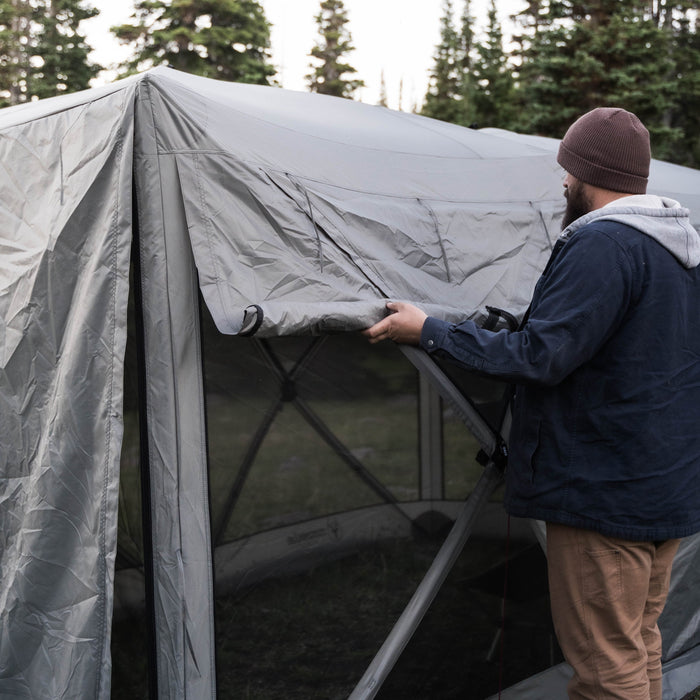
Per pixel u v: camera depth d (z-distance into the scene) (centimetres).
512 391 216
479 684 238
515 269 240
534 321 165
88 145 199
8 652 200
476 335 173
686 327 173
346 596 223
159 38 2152
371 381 231
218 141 190
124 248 187
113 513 187
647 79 1528
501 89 2281
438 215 231
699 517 173
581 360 164
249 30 2258
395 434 233
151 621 195
